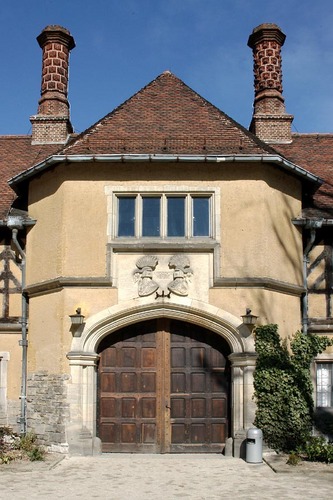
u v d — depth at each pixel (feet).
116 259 36.94
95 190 37.68
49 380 36.86
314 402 39.11
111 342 37.86
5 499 24.48
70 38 53.52
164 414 36.88
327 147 50.93
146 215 37.63
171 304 36.29
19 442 36.27
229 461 33.76
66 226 37.45
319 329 39.47
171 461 33.78
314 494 25.48
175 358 37.68
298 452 34.73
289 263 38.86
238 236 36.96
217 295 36.45
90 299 36.63
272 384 35.37
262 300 36.37
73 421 35.40
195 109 41.96
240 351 36.04
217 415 37.04
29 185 41.37
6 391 40.04
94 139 39.01
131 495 25.30
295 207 40.24
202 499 24.57
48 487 26.73
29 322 39.65
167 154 36.65
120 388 37.40
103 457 34.86
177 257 36.68
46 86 52.49
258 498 24.76
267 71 52.21
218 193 37.42
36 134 51.65
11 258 41.39
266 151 37.83
